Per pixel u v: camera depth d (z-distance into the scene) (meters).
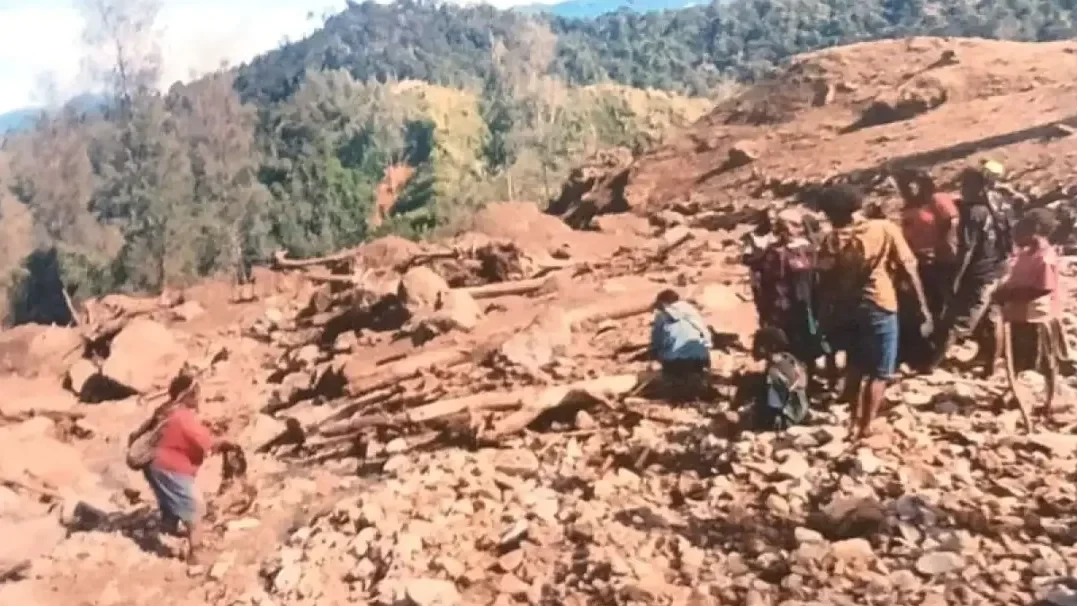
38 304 63.72
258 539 8.10
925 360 7.75
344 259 22.05
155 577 7.60
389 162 95.44
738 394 8.91
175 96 76.38
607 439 8.88
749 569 6.07
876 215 7.76
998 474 6.69
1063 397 7.89
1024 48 31.67
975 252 7.75
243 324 18.88
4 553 7.63
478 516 7.57
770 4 126.56
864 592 5.52
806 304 8.14
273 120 85.31
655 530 6.79
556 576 6.42
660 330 9.75
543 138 89.50
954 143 21.70
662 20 143.25
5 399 14.33
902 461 7.00
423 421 9.78
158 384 15.05
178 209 61.81
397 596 6.28
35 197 66.19
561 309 12.84
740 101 38.00
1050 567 5.42
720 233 19.92
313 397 12.65
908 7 99.75
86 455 12.13
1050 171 16.78
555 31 157.00
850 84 33.84
